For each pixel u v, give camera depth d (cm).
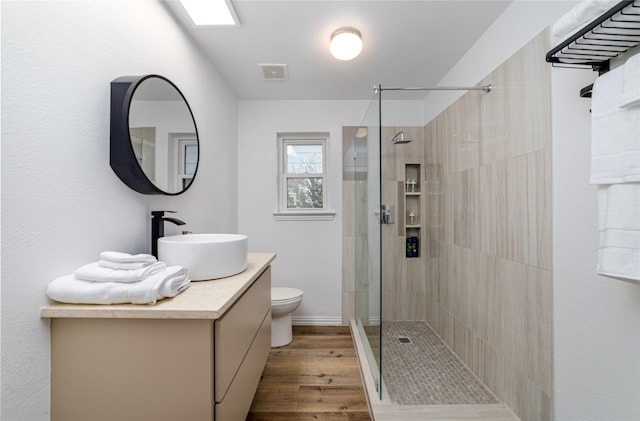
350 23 151
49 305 74
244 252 119
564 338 109
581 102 101
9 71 65
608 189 76
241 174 257
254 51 177
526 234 129
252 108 258
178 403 75
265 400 153
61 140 78
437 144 229
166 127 124
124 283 76
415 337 229
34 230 71
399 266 260
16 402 67
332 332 243
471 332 179
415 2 135
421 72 207
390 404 145
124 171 98
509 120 140
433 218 242
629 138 71
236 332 95
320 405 150
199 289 92
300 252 259
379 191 156
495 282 153
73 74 81
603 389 95
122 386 75
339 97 254
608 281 94
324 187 267
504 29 142
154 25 123
